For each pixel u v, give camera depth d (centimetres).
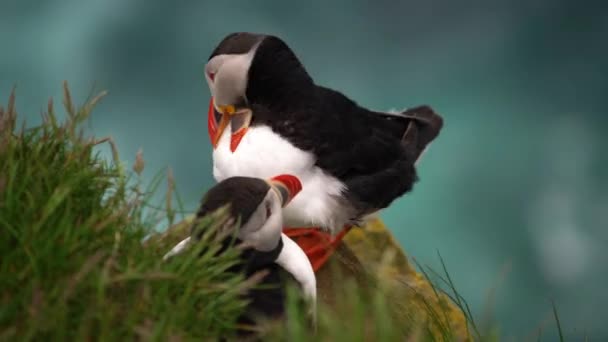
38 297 320
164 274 341
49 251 342
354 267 541
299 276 405
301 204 538
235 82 541
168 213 387
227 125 558
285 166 533
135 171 397
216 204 385
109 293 346
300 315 367
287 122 545
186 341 345
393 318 451
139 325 340
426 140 680
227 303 368
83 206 383
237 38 556
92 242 362
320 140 547
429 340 425
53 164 393
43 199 369
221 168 552
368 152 580
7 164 376
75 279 325
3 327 326
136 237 374
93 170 401
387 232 619
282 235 425
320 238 550
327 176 550
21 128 398
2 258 344
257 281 390
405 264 614
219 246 363
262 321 369
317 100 565
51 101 409
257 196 390
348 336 350
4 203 356
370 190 571
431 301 549
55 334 324
